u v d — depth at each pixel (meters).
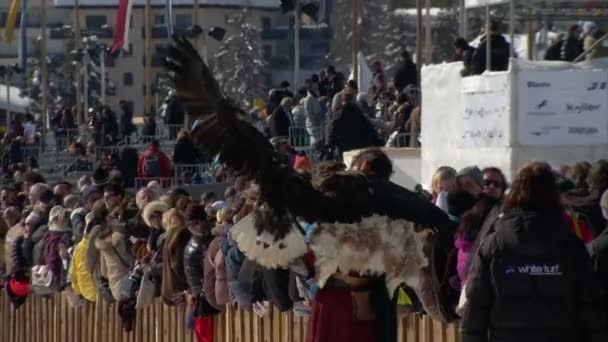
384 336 16.42
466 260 18.08
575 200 20.45
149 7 69.19
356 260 15.95
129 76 105.62
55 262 33.00
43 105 77.31
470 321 16.09
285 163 15.40
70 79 105.69
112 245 29.44
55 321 33.69
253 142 14.64
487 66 33.25
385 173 17.09
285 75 108.12
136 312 29.38
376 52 112.25
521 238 15.65
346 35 112.31
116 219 29.89
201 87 14.28
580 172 22.45
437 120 35.50
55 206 33.44
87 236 30.22
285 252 15.19
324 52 111.00
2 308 37.75
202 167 44.94
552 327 15.74
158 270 27.97
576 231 18.91
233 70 98.81
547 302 15.74
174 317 27.69
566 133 31.52
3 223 42.84
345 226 15.91
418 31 60.06
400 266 16.09
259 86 99.31
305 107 43.16
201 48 60.81
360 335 16.41
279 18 109.56
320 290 16.53
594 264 17.03
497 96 32.25
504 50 33.88
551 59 36.12
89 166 56.97
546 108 31.58
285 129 43.66
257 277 23.22
